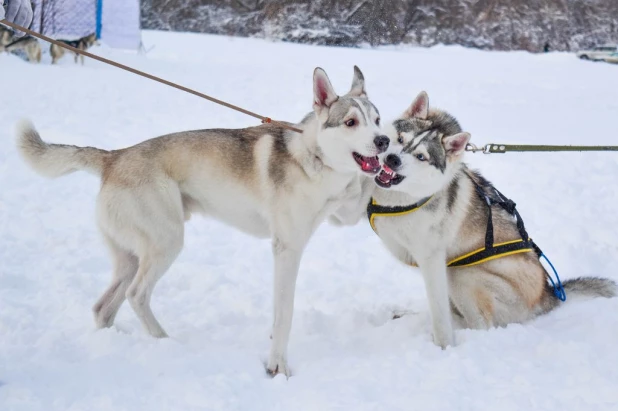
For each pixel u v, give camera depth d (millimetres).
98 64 15992
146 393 3238
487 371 3611
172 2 30547
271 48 23094
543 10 31578
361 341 4238
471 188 4516
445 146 4207
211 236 6270
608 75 20031
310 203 3908
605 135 10641
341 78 15680
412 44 29094
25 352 3752
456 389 3369
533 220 6793
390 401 3275
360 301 5020
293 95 13055
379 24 28641
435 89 14938
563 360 3721
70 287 4824
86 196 6918
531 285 4504
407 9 29578
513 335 4043
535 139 10062
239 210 4156
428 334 4266
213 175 4105
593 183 8008
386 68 18781
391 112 11430
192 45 22656
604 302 4645
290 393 3400
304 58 20438
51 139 8469
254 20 29453
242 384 3408
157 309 4633
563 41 31312
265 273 5566
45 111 10070
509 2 31234
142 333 4156
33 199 6598
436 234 4211
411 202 4156
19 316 4238
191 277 5250
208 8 30438
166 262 4113
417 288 5309
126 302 4781
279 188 3924
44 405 3059
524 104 13695
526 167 8438
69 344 3924
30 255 5371
